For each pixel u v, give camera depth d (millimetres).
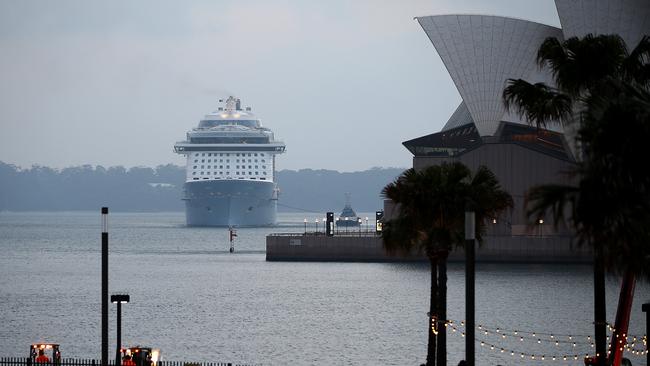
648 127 52406
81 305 182875
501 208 90188
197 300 190500
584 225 55594
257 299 191000
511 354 125188
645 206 55094
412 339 138250
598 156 53438
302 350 129000
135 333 144750
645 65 73312
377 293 199625
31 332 146125
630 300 70125
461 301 181125
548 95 73000
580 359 122062
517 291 198250
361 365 118188
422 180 88500
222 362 119750
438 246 88938
